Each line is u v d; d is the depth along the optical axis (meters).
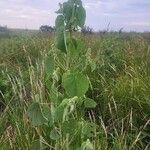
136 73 4.41
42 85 3.27
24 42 7.56
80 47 2.24
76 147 2.29
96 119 3.74
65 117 2.23
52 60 2.29
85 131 2.29
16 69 5.16
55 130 2.26
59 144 2.32
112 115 3.49
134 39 7.58
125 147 2.89
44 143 2.48
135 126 3.53
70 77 2.13
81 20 2.13
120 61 5.20
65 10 2.13
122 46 6.43
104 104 3.80
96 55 5.39
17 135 2.90
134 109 3.71
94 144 2.64
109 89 4.08
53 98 2.31
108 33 7.89
